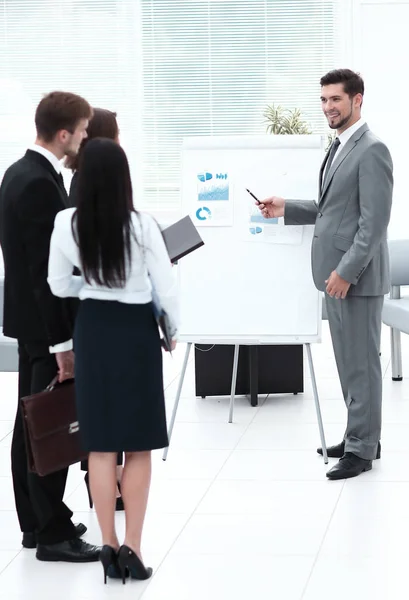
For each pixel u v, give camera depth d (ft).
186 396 20.51
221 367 20.07
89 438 10.59
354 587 10.77
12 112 30.27
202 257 16.25
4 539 12.61
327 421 18.02
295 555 11.73
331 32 29.40
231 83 29.86
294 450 16.20
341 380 15.05
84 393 10.57
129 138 30.22
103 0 29.60
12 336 11.25
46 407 10.84
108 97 30.07
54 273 10.55
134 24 29.68
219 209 16.21
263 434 17.25
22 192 10.71
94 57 29.91
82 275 10.40
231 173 16.22
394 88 29.04
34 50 29.99
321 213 14.74
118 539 12.30
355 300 14.49
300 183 16.11
